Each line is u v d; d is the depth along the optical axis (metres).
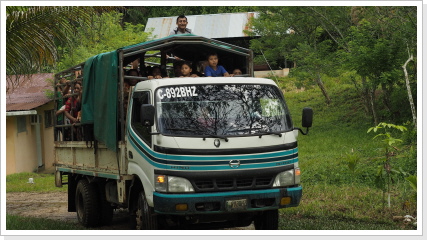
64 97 11.27
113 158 8.82
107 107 8.70
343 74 27.94
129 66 11.12
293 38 25.70
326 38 27.48
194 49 9.97
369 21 19.42
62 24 10.93
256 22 27.03
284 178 7.57
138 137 7.81
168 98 7.53
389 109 20.44
